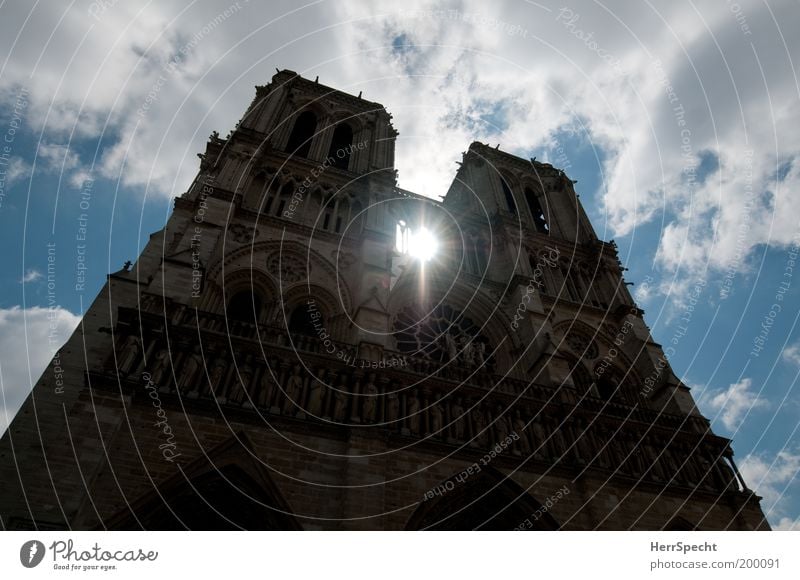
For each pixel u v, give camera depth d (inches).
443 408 1039.6
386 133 2080.5
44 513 644.1
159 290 1010.1
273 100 1959.9
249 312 1250.6
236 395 884.0
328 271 1364.4
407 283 1513.3
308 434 885.8
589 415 1146.0
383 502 819.4
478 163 2330.2
